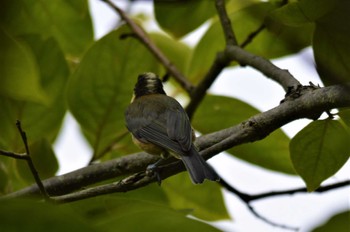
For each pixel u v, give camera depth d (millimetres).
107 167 10773
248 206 11797
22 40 12164
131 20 13070
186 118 11156
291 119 8672
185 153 9594
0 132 11938
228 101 12719
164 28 13180
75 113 12047
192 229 5676
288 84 9875
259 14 12141
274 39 13500
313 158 9203
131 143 12305
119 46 12125
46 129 12266
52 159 11469
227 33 12070
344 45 8703
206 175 9008
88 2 13711
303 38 11398
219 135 10359
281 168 12195
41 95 10508
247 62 11211
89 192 8352
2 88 9930
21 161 11469
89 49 11922
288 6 8836
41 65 12258
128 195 11062
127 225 5742
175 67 13406
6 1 9875
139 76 12430
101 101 12055
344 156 9109
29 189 10516
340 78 8820
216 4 12320
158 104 11492
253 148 12148
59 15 13500
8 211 4594
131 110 11586
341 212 5617
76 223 4656
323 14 8680
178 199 12594
